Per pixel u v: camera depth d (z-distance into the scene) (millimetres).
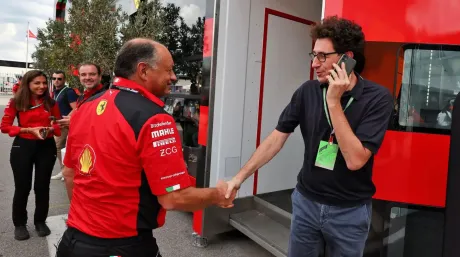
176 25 4109
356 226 1667
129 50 1437
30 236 3490
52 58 6109
